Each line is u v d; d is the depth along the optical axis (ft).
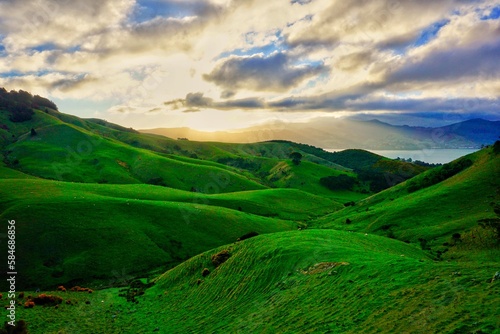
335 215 393.70
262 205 433.89
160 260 238.89
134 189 398.21
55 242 229.04
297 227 360.48
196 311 124.26
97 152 631.56
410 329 55.83
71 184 364.79
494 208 210.18
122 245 242.37
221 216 323.37
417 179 384.68
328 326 69.92
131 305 151.12
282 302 96.37
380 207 334.03
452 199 264.72
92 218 262.47
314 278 103.04
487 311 52.03
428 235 214.28
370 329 61.67
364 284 84.43
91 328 120.98
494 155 311.27
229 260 156.87
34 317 128.57
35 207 256.73
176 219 296.71
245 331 87.04
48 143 647.15
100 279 205.87
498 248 161.68
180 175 595.06
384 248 155.43
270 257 134.00
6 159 568.41
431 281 72.18
